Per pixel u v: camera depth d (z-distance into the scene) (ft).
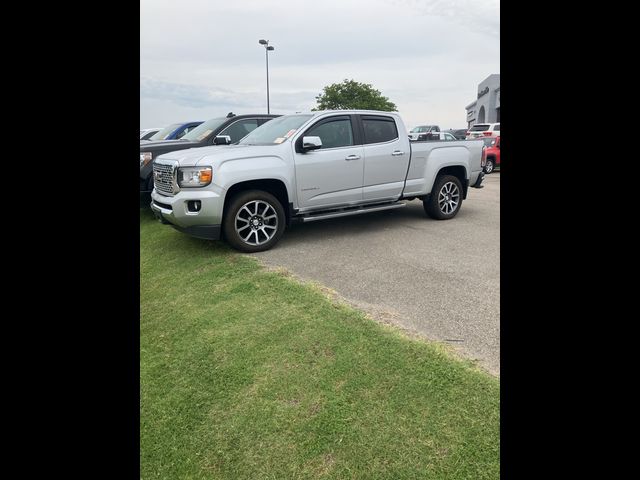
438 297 11.92
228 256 16.38
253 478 6.15
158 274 14.97
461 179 23.02
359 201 19.26
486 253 16.33
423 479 5.87
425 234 19.49
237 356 9.14
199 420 7.34
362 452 6.38
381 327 9.97
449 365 8.24
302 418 7.14
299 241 18.54
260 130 20.03
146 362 9.09
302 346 9.32
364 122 19.16
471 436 6.49
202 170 15.53
